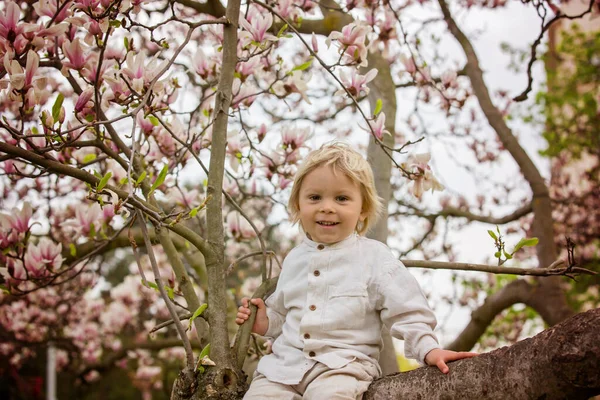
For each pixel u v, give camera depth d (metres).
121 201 1.77
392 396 1.70
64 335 7.15
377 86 3.68
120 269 15.16
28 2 3.05
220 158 2.11
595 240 6.91
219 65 2.92
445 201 5.98
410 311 1.89
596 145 7.24
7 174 2.80
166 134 2.93
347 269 2.04
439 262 2.15
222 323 1.95
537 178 4.65
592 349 1.31
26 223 2.58
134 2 2.09
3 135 2.85
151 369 8.34
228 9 2.17
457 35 4.68
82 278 6.26
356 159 2.09
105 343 7.80
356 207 2.06
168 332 7.60
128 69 2.05
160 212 2.02
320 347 1.93
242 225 3.28
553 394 1.38
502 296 4.55
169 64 1.92
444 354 1.67
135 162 2.34
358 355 1.90
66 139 2.18
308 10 3.28
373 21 3.23
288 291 2.10
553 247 4.53
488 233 2.04
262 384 1.93
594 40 7.62
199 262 3.79
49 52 2.24
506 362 1.48
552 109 7.98
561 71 7.89
